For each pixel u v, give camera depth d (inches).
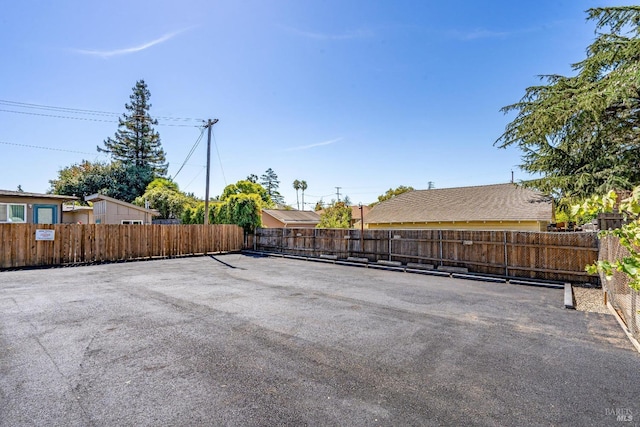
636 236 88.0
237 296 260.8
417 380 120.0
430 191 836.0
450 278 352.2
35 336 165.6
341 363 134.8
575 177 317.1
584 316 207.5
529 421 94.3
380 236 454.3
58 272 385.4
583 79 319.6
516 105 356.8
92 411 98.4
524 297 261.4
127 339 161.8
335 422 93.3
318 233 531.2
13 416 95.3
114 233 501.4
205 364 133.1
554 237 322.7
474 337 167.8
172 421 93.4
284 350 148.6
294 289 290.4
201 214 784.9
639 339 150.3
